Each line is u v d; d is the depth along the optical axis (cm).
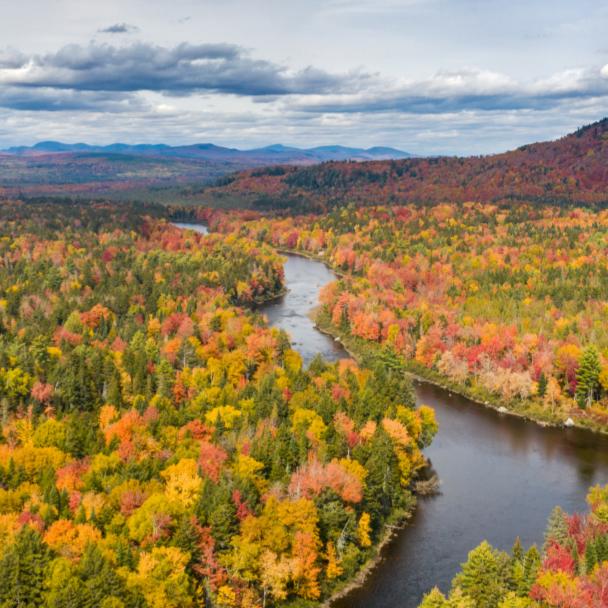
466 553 9544
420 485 11475
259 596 8319
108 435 10481
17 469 9244
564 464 12525
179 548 7844
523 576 7594
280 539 8400
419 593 8694
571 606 6906
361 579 9006
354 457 10506
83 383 12188
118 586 7138
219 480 9238
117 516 8294
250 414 11619
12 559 7112
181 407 11844
